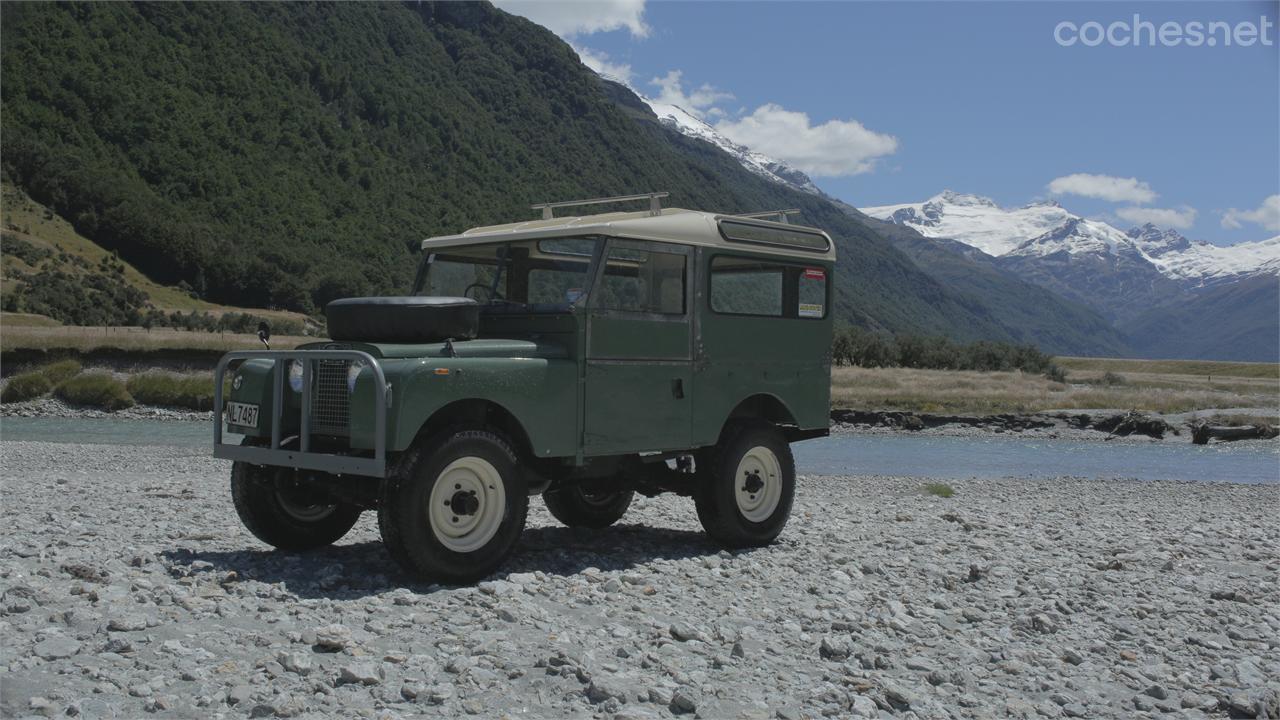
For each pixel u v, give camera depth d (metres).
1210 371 168.50
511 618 5.86
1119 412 48.50
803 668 5.37
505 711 4.44
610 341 7.56
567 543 8.88
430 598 6.23
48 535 8.27
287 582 6.70
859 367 106.38
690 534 9.59
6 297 142.62
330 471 6.49
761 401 9.05
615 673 4.96
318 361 6.84
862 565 8.20
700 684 4.94
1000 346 115.38
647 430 7.82
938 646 6.00
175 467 19.50
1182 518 14.29
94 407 40.50
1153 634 6.59
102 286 177.75
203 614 5.62
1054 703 5.12
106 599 5.70
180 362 49.69
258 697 4.34
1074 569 8.70
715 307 8.34
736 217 8.55
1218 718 5.00
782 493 8.89
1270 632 6.75
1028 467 30.42
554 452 7.21
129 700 4.21
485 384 6.77
